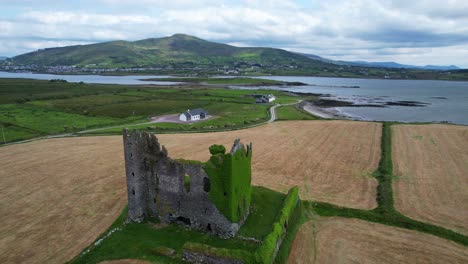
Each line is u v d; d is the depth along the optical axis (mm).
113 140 95062
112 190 58469
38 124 115062
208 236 40500
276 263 35875
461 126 110312
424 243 40719
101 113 137375
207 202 40938
